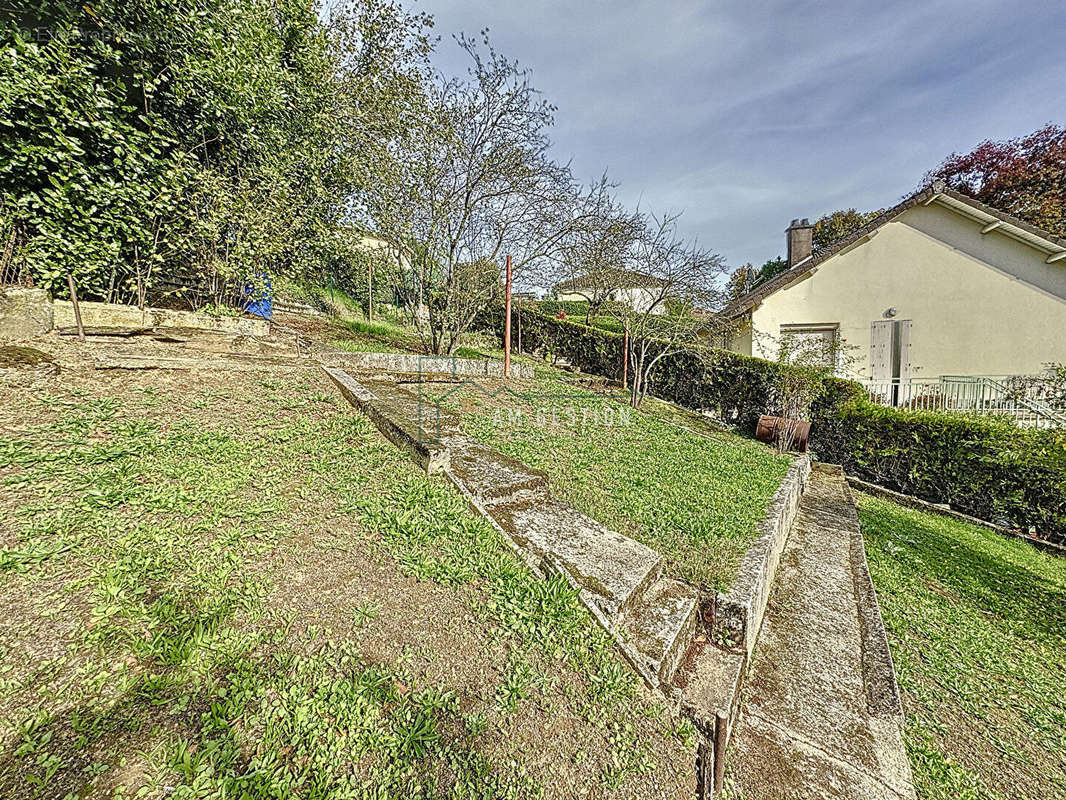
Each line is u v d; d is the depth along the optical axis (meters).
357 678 1.69
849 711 2.48
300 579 2.14
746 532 3.73
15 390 3.28
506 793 1.45
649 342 10.26
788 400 8.98
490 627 2.09
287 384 4.87
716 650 2.52
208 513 2.49
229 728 1.43
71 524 2.17
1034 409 8.23
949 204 10.66
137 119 5.04
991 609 4.14
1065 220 15.22
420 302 9.06
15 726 1.33
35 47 3.79
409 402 5.07
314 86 7.70
